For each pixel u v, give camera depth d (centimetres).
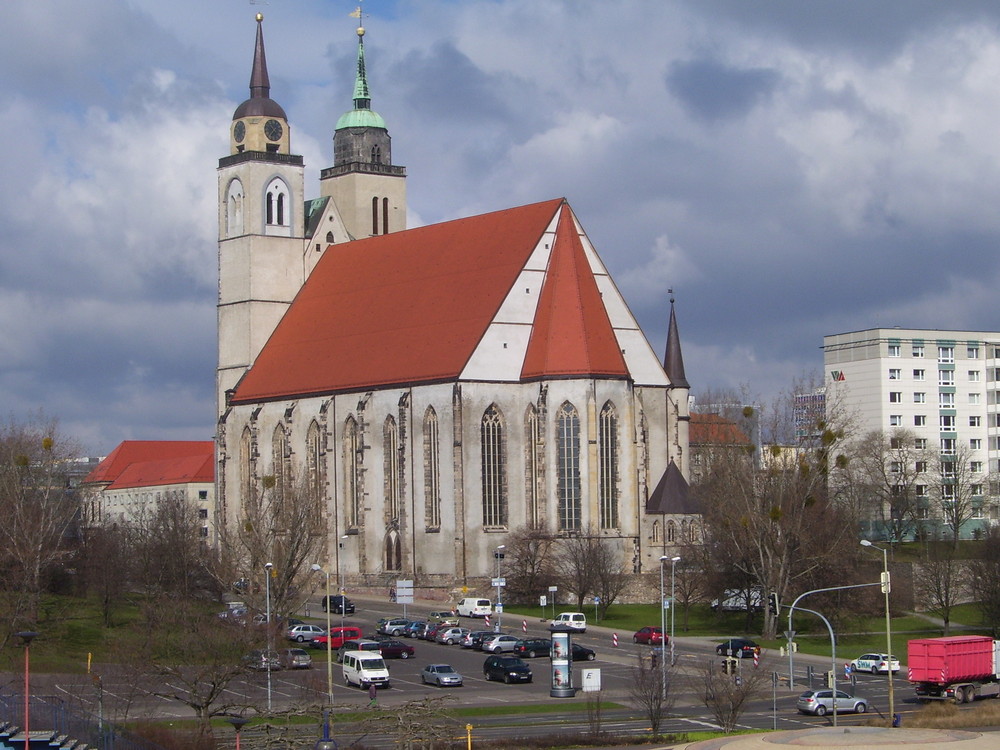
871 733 11156
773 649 18438
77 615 19225
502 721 13912
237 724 11269
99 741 10781
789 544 19675
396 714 12525
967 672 15200
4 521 19938
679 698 15050
